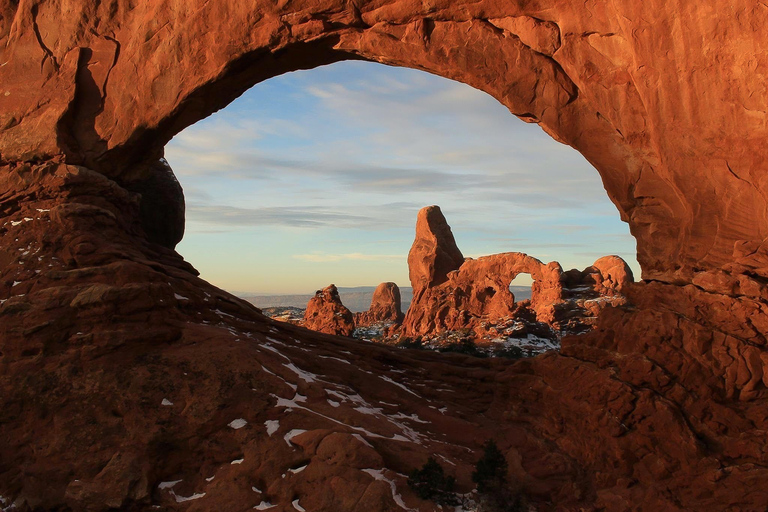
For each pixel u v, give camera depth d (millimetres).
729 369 14789
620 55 17844
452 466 16109
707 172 16469
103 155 24906
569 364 18484
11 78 25562
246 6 22000
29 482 15438
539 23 18859
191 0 23141
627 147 18359
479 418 20219
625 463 14852
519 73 19406
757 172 15664
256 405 16891
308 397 18031
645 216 18094
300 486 14484
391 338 86375
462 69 19875
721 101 15906
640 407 15211
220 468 15461
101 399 16766
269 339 22531
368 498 13922
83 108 25109
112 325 18703
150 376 17438
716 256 16312
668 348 15703
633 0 16812
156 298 19938
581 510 14344
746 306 15195
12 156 24594
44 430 16312
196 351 18812
